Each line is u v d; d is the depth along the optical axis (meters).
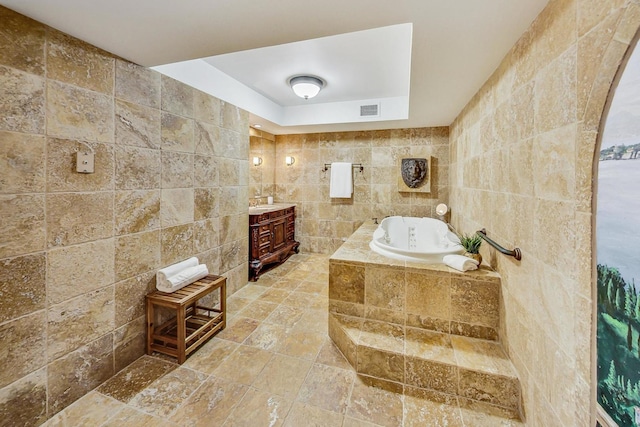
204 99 2.25
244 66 2.38
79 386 1.40
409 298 1.79
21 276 1.18
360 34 1.87
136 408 1.35
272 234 3.52
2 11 1.10
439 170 3.63
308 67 2.40
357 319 1.90
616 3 0.71
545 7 1.09
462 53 1.50
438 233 3.08
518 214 1.34
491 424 1.28
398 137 3.76
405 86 2.89
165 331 1.93
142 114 1.71
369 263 1.87
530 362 1.22
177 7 1.12
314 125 3.59
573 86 0.90
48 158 1.26
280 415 1.32
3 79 1.11
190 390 1.47
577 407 0.88
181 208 2.04
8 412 1.15
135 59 1.60
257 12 1.16
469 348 1.57
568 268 0.93
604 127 0.78
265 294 2.72
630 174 0.69
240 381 1.54
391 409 1.36
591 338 0.82
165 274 1.80
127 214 1.64
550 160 1.05
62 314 1.33
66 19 1.20
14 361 1.17
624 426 0.71
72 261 1.37
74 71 1.35
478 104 2.08
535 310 1.17
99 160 1.48
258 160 4.00
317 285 2.97
